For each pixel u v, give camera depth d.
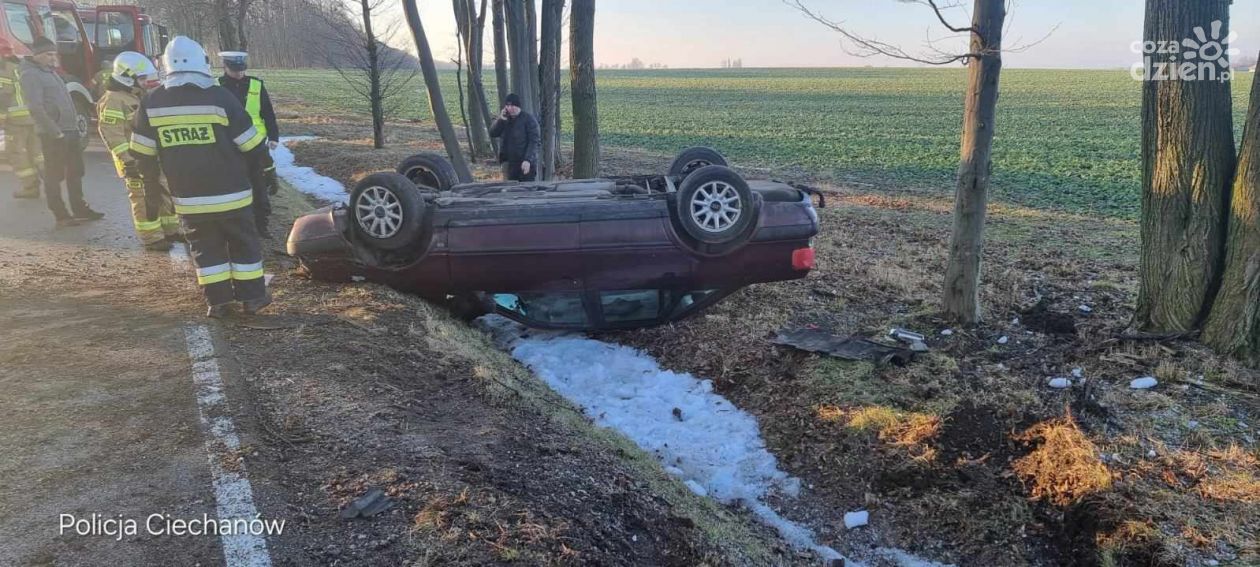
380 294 6.23
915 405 5.25
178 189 4.98
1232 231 5.55
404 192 5.98
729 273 6.30
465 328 6.52
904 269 8.92
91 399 3.90
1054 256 9.91
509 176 9.58
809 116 40.09
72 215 8.21
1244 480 4.22
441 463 3.62
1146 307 6.27
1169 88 5.73
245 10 19.95
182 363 4.41
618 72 109.38
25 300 5.36
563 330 6.79
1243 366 5.46
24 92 7.41
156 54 18.78
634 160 20.09
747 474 4.93
